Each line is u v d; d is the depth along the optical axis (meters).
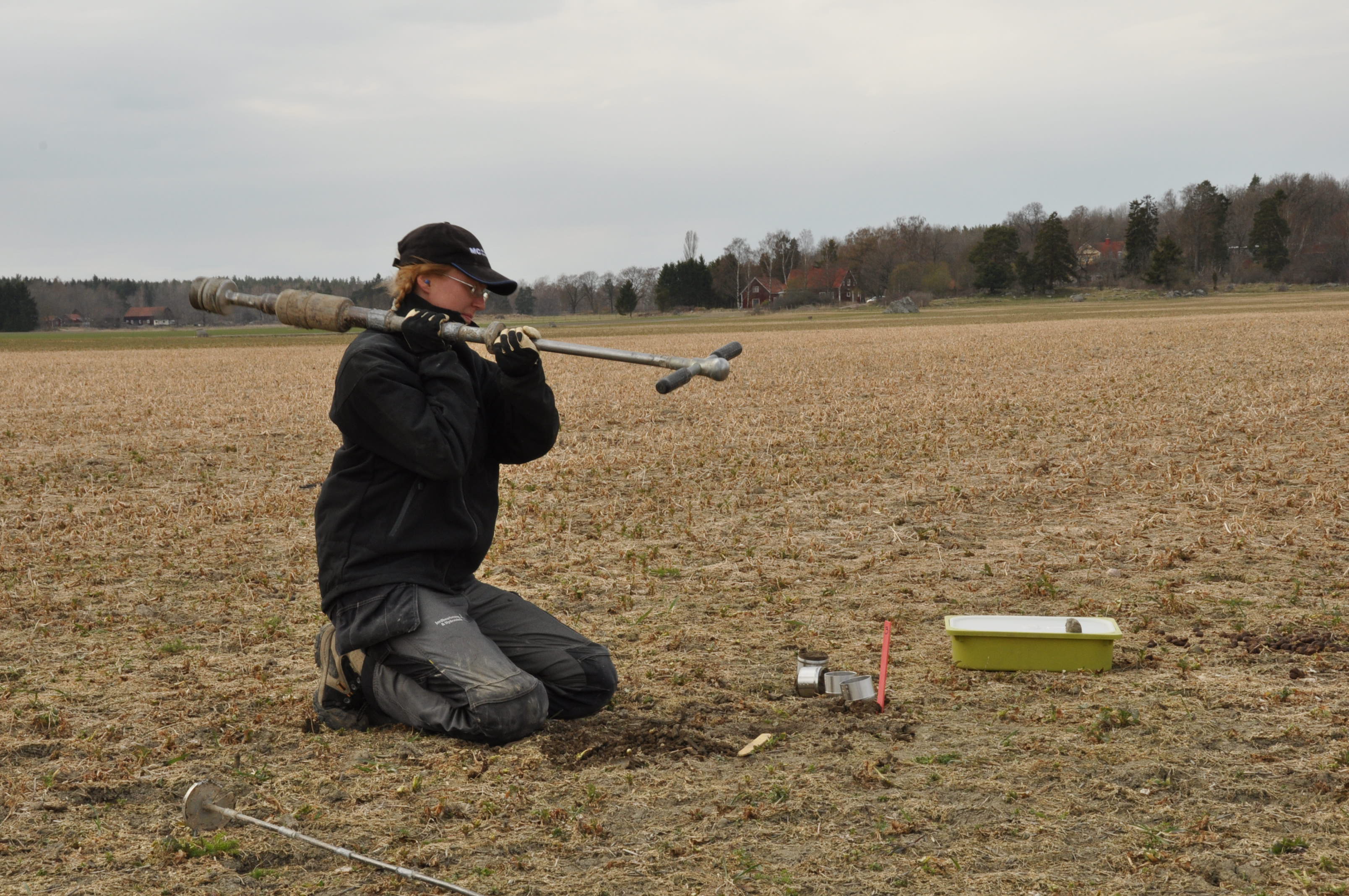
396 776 3.55
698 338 50.28
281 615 5.63
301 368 30.44
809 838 3.07
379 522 3.83
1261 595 5.52
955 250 148.38
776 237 158.75
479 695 3.72
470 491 4.04
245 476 10.80
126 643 5.16
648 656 4.82
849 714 4.07
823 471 10.06
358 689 4.00
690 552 6.94
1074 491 8.69
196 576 6.51
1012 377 19.75
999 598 5.68
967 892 2.76
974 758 3.60
